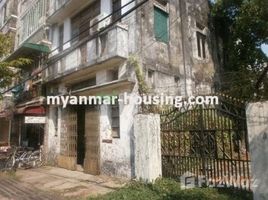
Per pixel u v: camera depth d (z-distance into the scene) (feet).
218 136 26.40
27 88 51.47
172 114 27.89
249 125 19.75
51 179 33.42
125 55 31.94
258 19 40.40
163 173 27.30
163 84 35.24
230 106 23.48
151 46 34.37
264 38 42.39
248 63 44.04
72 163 39.22
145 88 30.89
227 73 45.39
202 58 45.27
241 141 25.63
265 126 19.04
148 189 24.20
